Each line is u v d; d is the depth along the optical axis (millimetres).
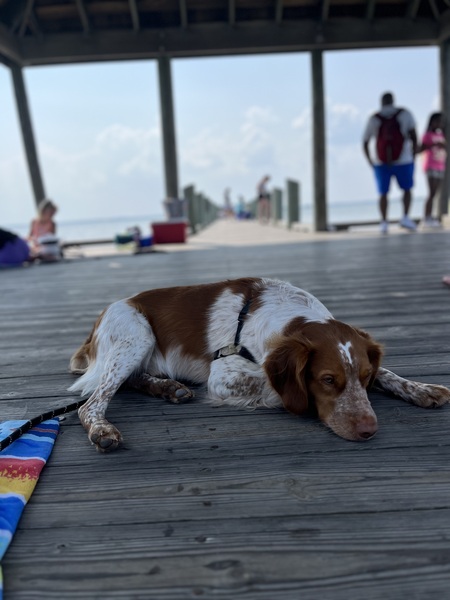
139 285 5707
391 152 9062
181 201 10930
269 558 1344
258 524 1482
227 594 1234
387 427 2066
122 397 2549
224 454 1907
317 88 10312
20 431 2043
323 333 2164
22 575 1324
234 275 5914
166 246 10758
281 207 16938
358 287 4883
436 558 1318
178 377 2658
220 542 1413
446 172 10953
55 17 9875
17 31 9812
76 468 1851
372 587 1236
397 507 1533
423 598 1200
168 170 10633
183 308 2658
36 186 10664
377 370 2238
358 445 1930
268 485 1681
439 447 1886
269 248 8828
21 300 5285
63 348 3438
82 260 9242
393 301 4238
